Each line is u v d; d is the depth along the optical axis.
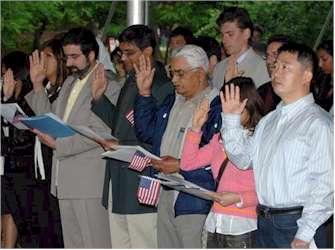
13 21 13.14
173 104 6.05
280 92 4.94
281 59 4.94
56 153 6.53
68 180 6.61
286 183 4.83
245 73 7.05
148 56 6.42
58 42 7.31
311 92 5.02
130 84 6.41
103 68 6.60
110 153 5.89
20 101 7.26
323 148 4.76
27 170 7.23
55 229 7.26
